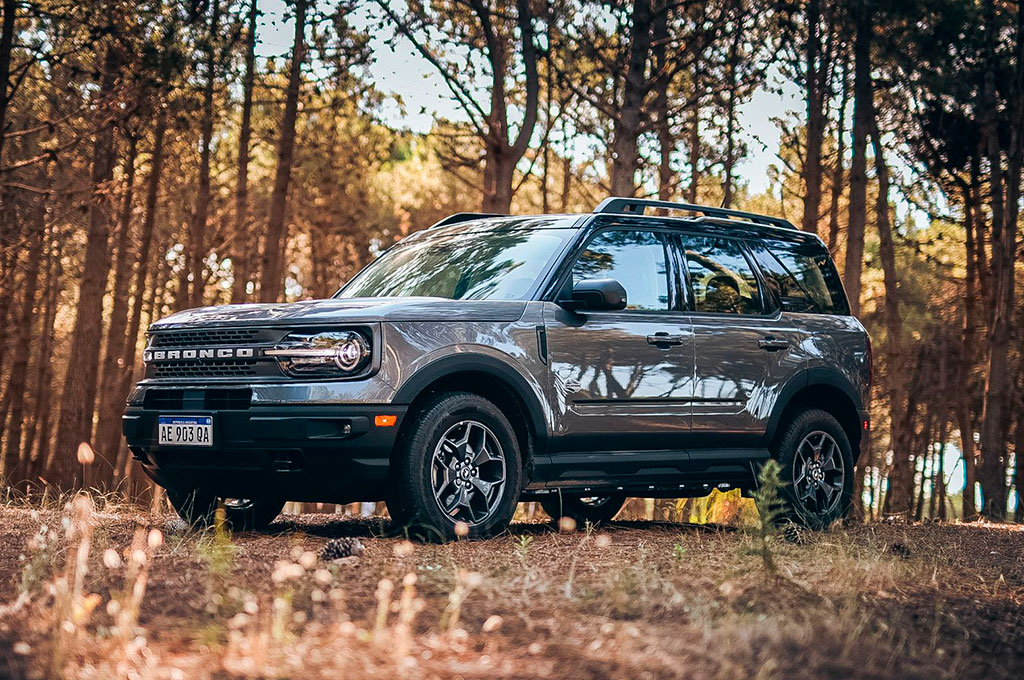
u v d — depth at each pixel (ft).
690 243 22.74
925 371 79.87
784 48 61.93
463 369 18.51
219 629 10.13
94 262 55.47
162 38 46.70
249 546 17.35
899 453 74.59
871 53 66.39
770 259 24.22
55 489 50.19
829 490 24.17
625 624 10.85
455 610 10.44
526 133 50.39
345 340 17.74
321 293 92.53
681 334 21.58
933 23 63.87
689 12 57.57
